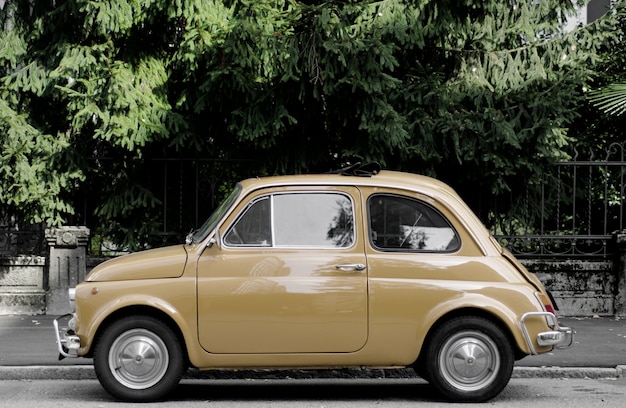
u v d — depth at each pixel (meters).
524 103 14.73
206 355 8.82
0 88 15.20
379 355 8.84
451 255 8.99
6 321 13.85
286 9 15.23
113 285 8.85
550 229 17.34
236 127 13.87
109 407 8.77
